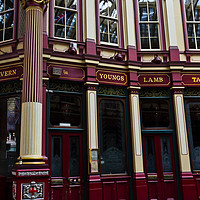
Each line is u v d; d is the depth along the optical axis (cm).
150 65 975
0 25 912
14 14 891
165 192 911
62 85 870
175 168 933
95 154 845
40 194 661
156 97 977
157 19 1042
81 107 884
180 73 988
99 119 900
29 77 710
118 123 928
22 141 681
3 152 818
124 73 960
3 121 838
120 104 948
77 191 823
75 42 899
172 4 1050
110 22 995
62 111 857
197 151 958
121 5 1016
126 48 982
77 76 881
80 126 872
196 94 998
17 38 871
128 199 874
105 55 945
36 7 762
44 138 784
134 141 905
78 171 843
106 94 925
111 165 886
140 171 888
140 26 1030
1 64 858
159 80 980
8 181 786
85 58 882
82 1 955
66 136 847
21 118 770
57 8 922
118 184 872
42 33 769
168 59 1003
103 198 841
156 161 938
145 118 965
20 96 832
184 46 1030
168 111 980
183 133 941
